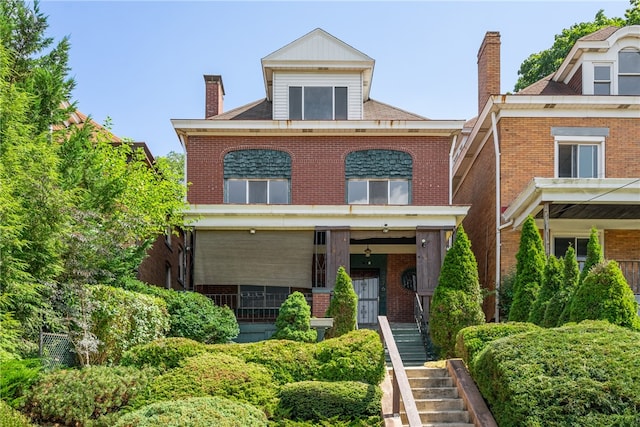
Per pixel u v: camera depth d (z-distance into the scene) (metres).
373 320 21.70
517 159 19.69
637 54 20.56
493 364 10.09
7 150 11.80
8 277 10.91
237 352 11.68
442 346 15.58
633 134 19.80
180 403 9.30
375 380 11.42
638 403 8.59
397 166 20.80
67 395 9.66
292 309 15.35
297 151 20.84
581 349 9.65
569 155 19.92
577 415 8.69
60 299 12.24
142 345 12.13
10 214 11.09
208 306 15.79
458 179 26.44
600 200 16.98
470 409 10.59
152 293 15.52
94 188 14.41
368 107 22.61
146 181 18.38
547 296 13.97
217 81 24.05
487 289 20.23
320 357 11.66
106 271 13.23
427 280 18.59
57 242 12.12
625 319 11.30
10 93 12.63
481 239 21.83
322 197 20.62
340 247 18.72
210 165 20.75
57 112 14.80
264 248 19.22
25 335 11.62
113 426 8.97
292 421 10.12
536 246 15.73
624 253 19.52
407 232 19.70
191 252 20.16
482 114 20.66
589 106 19.75
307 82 21.58
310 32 21.48
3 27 13.86
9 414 8.79
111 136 19.00
